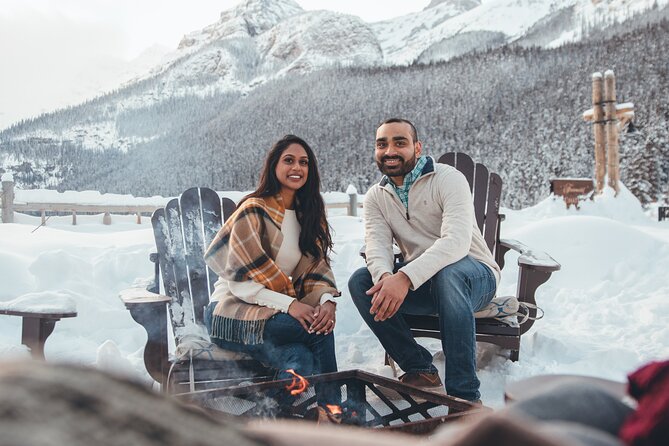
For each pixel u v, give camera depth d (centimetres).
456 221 250
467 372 225
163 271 288
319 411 171
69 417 21
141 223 977
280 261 249
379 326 248
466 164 352
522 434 27
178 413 25
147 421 23
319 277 250
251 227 238
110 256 419
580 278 459
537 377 74
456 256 241
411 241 272
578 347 307
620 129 1006
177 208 300
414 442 34
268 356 226
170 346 319
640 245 486
